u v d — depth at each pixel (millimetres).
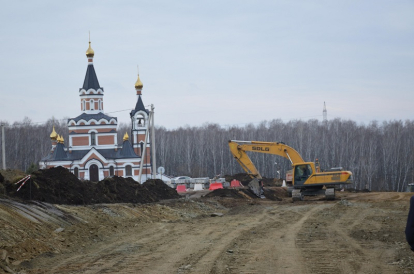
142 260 15516
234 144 51844
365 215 29625
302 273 13406
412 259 15438
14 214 19031
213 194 50812
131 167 94375
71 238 19266
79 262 15500
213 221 27906
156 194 40375
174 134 130000
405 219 27188
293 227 24281
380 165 106875
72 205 27234
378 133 124750
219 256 15883
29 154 120188
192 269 13914
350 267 14203
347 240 19625
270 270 13812
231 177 77500
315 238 20250
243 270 13820
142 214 29188
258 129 133500
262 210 35594
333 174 45500
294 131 121875
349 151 107750
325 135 113250
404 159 99375
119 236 21344
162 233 22297
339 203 37156
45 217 21031
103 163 92938
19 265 14547
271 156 109812
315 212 32438
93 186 32281
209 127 146500
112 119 96125
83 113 97125
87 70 98500
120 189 34844
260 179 53906
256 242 19188
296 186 46500
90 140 95688
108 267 14500
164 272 13625
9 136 119750
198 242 19250
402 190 95000
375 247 17891
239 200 46812
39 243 17172
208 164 119688
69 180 30188
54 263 15461
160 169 66000
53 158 92812
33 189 25984
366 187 99125
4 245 15578
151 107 54906
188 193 59312
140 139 98750
